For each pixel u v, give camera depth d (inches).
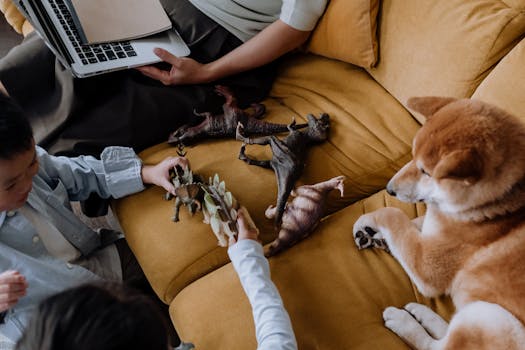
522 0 42.1
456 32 44.8
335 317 39.0
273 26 54.3
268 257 43.3
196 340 39.6
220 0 56.5
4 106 33.9
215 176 45.4
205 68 54.3
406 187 40.9
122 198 49.9
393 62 50.6
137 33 54.6
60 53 49.7
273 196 47.7
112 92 53.3
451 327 36.3
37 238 42.9
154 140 53.9
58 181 47.6
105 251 51.7
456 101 38.9
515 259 36.4
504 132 35.7
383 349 37.2
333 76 56.1
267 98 59.1
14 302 35.0
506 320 34.2
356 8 49.8
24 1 50.5
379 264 42.7
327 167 49.4
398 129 50.6
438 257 40.1
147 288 54.7
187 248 44.9
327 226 45.6
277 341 33.3
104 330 21.3
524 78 39.9
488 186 36.7
